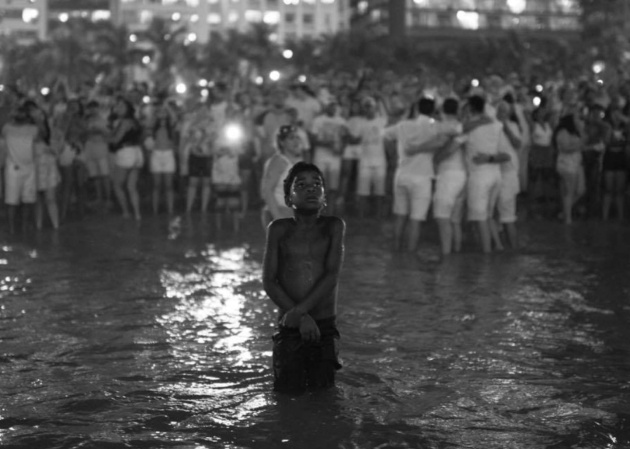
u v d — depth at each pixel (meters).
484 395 6.22
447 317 8.79
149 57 74.31
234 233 15.33
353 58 59.66
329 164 18.06
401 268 11.76
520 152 18.56
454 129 12.59
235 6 192.75
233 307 9.29
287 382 6.24
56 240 14.47
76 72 66.38
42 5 177.88
